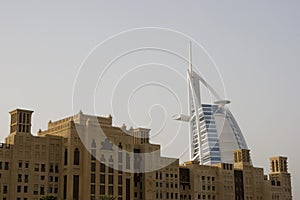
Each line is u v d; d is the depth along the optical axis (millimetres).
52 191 180000
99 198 175875
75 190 181875
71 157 182875
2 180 168875
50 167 181625
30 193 174000
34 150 178375
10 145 173250
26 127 178625
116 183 190500
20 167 173500
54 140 184875
